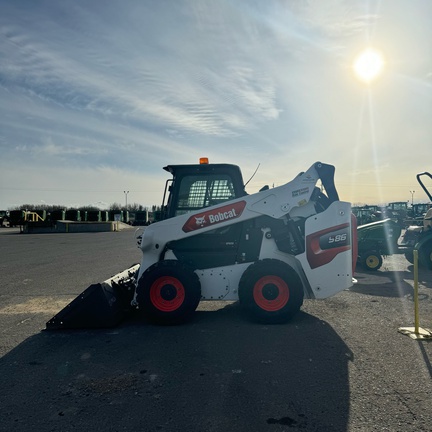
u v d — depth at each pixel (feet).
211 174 21.57
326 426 9.98
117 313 19.57
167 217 21.59
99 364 14.43
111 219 217.56
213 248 20.58
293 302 18.81
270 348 15.69
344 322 19.19
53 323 19.03
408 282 30.35
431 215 37.47
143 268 20.63
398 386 12.17
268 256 20.33
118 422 10.37
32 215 181.37
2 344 17.02
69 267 42.91
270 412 10.73
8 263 47.44
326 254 19.43
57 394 12.06
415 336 16.76
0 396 12.00
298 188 19.95
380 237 36.83
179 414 10.71
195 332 18.08
